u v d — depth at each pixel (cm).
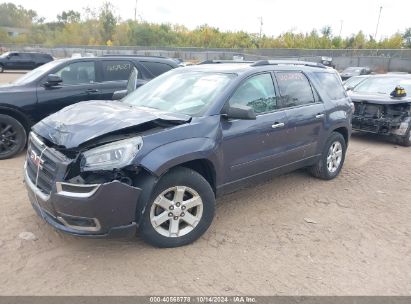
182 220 383
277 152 480
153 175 343
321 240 411
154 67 823
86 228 336
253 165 450
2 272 332
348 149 844
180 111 419
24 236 390
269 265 360
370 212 491
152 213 360
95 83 755
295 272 350
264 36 5675
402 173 671
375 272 355
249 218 458
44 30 8388
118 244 384
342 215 478
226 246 390
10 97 658
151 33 6316
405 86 947
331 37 4966
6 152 659
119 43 6347
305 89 537
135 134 355
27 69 3145
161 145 354
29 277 328
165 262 357
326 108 559
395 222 464
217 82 442
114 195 328
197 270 347
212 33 5847
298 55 3831
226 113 414
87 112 395
